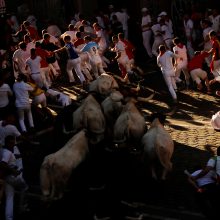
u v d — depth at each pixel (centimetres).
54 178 1232
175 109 1856
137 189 1309
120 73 2305
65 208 1218
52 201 1243
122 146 1366
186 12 2639
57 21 3062
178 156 1503
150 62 2453
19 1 3148
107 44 2633
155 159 1287
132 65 2155
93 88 1598
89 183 1205
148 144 1289
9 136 1267
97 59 2158
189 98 1950
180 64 1986
